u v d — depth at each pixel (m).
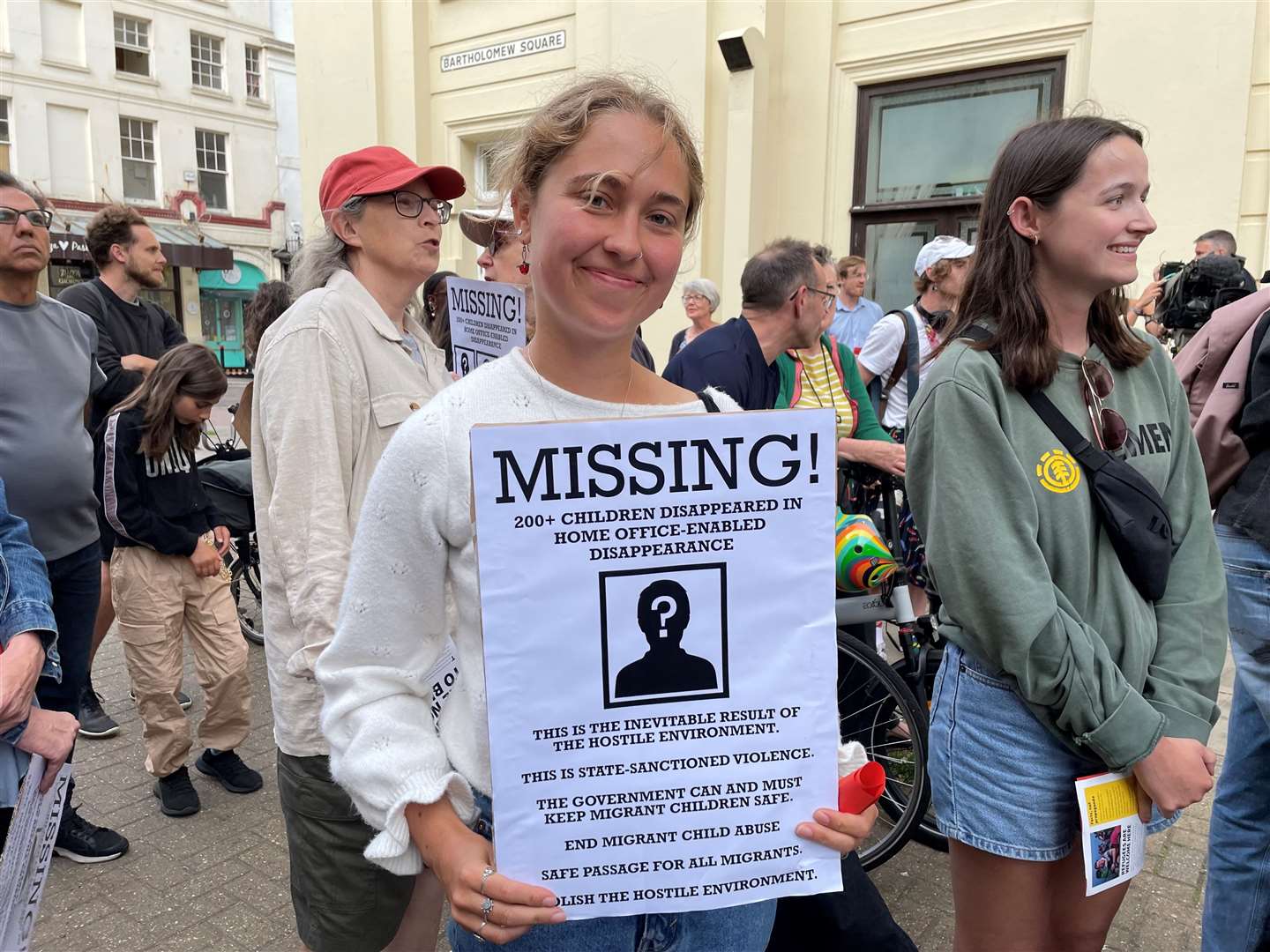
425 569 1.04
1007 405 1.44
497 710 0.96
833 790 1.03
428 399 1.78
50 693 2.57
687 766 0.99
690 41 6.70
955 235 6.27
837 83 6.48
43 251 2.52
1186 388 2.11
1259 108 5.00
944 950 2.28
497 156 1.10
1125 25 5.29
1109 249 1.41
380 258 1.90
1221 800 1.90
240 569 4.52
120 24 22.88
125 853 2.73
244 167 25.92
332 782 1.56
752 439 0.97
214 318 26.05
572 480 0.94
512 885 0.94
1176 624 1.48
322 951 1.61
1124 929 2.34
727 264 6.68
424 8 8.45
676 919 1.09
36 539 2.50
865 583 2.69
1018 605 1.36
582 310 0.98
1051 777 1.46
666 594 0.97
